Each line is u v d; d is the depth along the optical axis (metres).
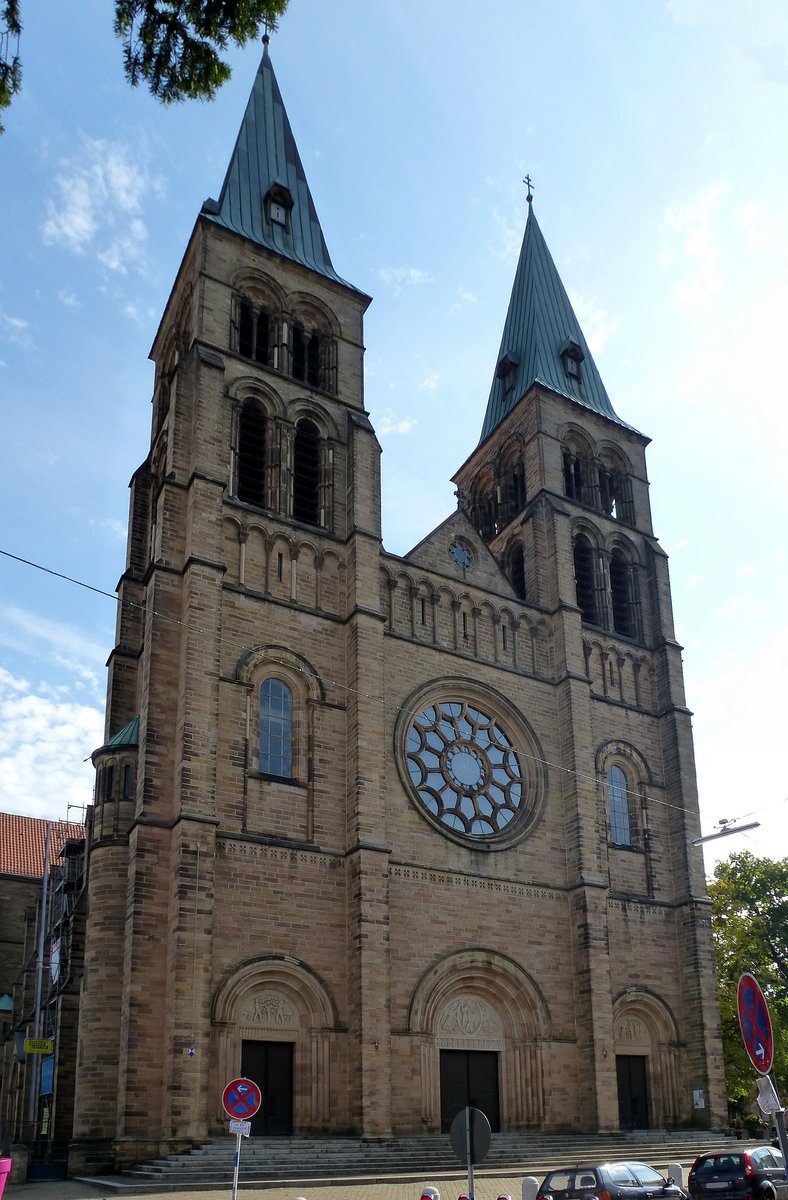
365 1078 42.69
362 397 58.81
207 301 55.31
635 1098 52.94
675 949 57.19
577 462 68.00
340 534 54.06
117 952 42.34
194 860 42.06
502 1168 41.41
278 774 47.41
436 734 53.28
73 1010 45.97
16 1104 63.34
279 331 57.81
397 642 53.50
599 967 51.75
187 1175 35.91
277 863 45.12
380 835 47.34
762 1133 66.50
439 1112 45.75
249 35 21.06
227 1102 25.73
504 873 51.81
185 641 45.97
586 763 56.41
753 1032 15.89
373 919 45.38
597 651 61.78
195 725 44.38
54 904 66.31
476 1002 49.31
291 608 50.44
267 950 43.53
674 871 59.00
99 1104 39.97
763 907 80.19
